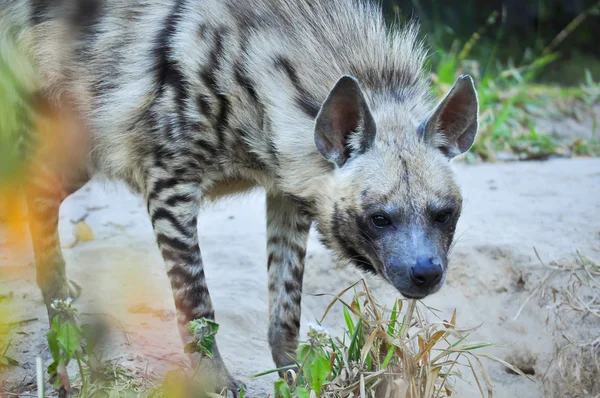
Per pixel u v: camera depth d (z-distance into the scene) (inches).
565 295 333.1
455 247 366.0
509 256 362.9
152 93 279.0
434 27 829.8
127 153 289.4
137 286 335.0
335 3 280.8
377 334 247.6
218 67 271.4
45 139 305.9
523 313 349.7
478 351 347.6
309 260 367.6
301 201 275.1
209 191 289.6
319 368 218.4
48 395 261.1
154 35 281.7
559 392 319.9
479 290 360.8
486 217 406.6
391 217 250.2
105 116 290.0
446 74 663.1
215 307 331.0
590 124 684.7
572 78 845.8
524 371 343.9
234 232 401.7
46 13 297.9
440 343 344.2
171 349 297.3
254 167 283.1
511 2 913.5
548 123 672.4
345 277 366.9
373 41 276.4
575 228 390.3
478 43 855.1
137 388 263.4
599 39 910.4
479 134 573.9
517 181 482.9
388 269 250.2
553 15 914.7
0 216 315.0
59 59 297.0
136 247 378.9
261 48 272.1
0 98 293.3
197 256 283.4
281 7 277.1
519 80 708.0
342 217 260.2
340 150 259.6
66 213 413.4
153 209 282.5
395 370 249.4
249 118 273.3
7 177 278.4
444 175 255.3
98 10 292.0
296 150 268.5
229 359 302.5
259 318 333.4
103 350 283.9
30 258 350.9
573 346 316.5
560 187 468.1
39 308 318.7
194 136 274.8
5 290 329.1
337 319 358.9
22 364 278.8
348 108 253.6
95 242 381.4
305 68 271.3
